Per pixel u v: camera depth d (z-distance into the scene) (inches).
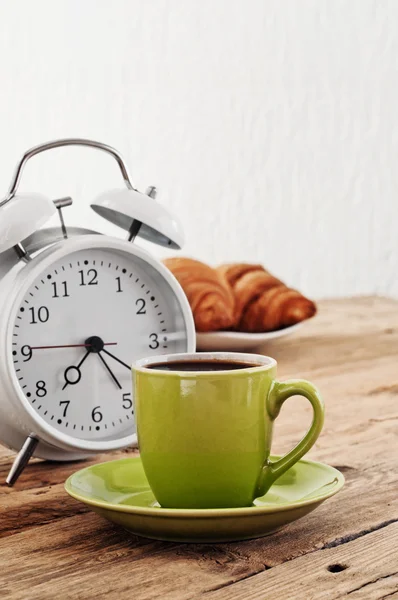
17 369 30.5
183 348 32.8
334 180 76.7
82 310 31.4
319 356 43.4
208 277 44.3
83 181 68.3
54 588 24.9
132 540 26.7
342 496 28.9
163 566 25.6
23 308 30.6
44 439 30.6
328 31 75.1
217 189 73.0
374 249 79.0
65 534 27.1
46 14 65.6
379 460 31.4
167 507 27.4
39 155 66.4
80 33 67.2
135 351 32.2
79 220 68.4
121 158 32.4
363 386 38.8
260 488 27.5
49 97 66.7
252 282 44.8
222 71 72.2
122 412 32.0
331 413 35.6
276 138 74.4
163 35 70.0
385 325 51.6
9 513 28.4
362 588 24.7
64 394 31.2
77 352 31.4
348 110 76.7
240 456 26.9
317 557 25.9
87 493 27.6
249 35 72.8
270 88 73.8
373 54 76.9
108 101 68.8
